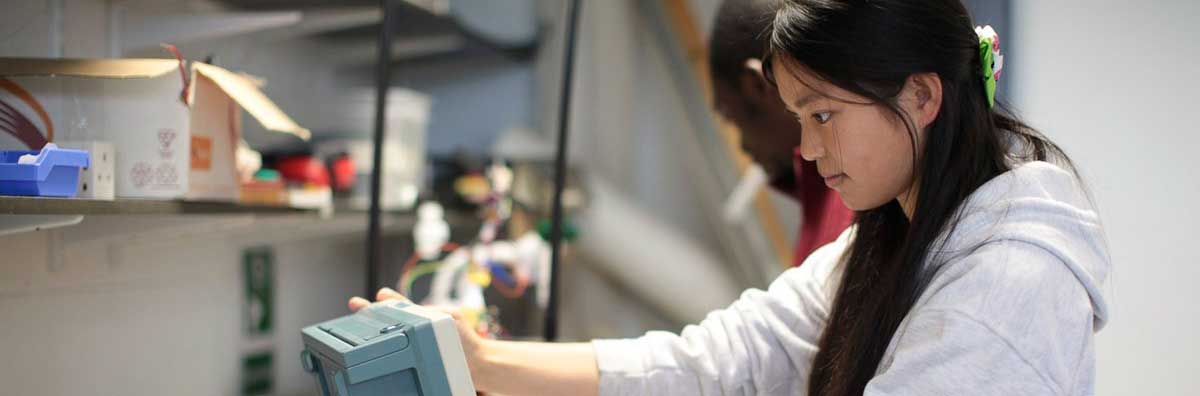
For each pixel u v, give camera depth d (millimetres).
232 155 1146
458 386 831
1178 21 1587
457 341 841
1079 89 1628
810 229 1384
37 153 827
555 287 1474
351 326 911
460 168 2107
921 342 770
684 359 1125
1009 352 727
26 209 740
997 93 913
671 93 2738
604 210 2518
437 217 1862
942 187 819
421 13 1744
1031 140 902
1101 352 1638
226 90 1022
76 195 841
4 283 1061
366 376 793
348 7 1427
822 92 786
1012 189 807
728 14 1298
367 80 2090
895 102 773
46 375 1135
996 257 762
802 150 852
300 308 1802
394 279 2156
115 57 1086
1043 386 723
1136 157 1617
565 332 2402
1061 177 827
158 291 1360
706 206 2791
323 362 890
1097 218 822
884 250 958
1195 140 1590
